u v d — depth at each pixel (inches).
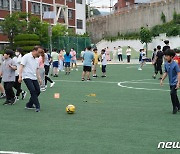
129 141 301.3
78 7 2669.8
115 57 2233.0
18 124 374.0
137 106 489.1
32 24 1865.2
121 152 269.4
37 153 268.2
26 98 575.8
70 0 2576.3
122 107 480.7
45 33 1899.6
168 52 428.1
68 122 382.0
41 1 2301.9
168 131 338.0
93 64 1002.7
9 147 285.3
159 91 657.6
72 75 1087.6
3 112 447.2
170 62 430.3
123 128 351.6
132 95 603.8
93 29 2997.0
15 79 531.8
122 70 1295.5
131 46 2354.8
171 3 2327.8
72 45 2145.7
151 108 471.5
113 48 2461.9
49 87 742.5
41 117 412.2
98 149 278.1
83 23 2726.4
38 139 310.2
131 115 421.1
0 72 520.7
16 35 1802.4
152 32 2225.6
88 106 490.3
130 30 2615.7
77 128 352.5
